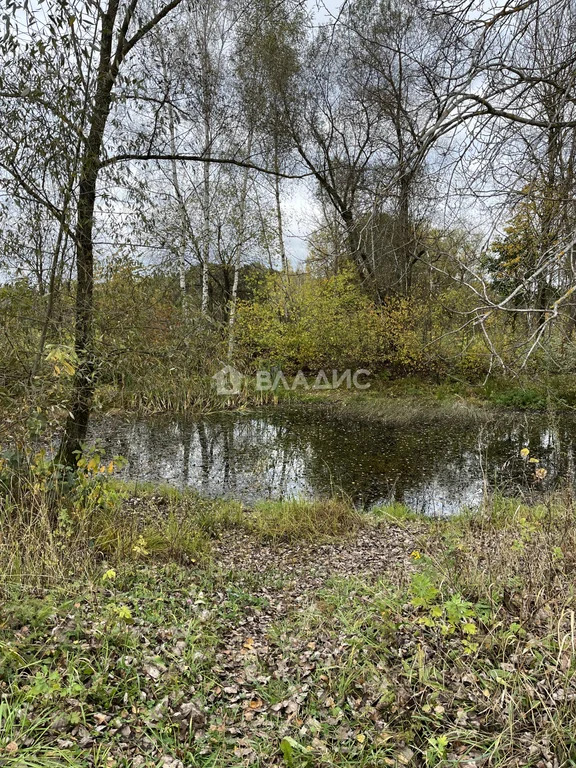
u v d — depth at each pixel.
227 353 7.08
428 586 3.03
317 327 17.38
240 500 8.21
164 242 6.17
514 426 13.23
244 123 11.39
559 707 2.48
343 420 14.35
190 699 2.78
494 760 2.28
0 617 3.08
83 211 5.16
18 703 2.42
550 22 2.93
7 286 4.93
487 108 2.75
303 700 2.80
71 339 5.04
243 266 17.73
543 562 3.77
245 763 2.34
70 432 6.02
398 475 9.73
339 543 6.24
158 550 5.22
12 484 4.99
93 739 2.36
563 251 2.37
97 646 2.99
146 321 5.97
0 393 4.43
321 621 3.74
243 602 4.27
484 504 6.02
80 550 4.59
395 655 3.08
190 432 12.65
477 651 2.85
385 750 2.38
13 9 3.70
